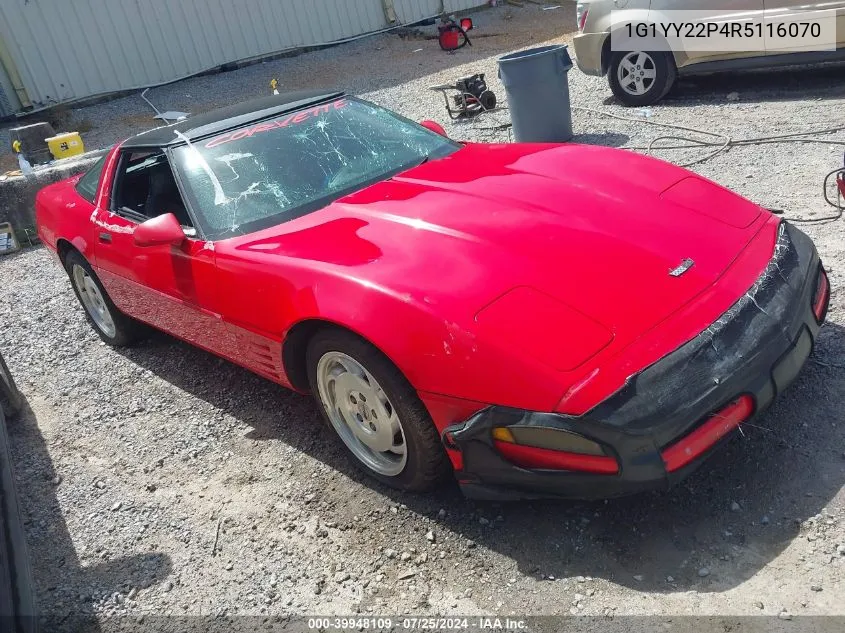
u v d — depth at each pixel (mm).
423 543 2701
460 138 8508
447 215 2979
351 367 2834
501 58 7223
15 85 13492
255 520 3018
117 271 4156
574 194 3039
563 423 2217
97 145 11734
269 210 3441
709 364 2309
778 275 2635
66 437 3969
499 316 2412
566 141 7445
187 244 3488
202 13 15219
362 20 17609
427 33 17281
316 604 2535
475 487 2559
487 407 2369
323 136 3875
